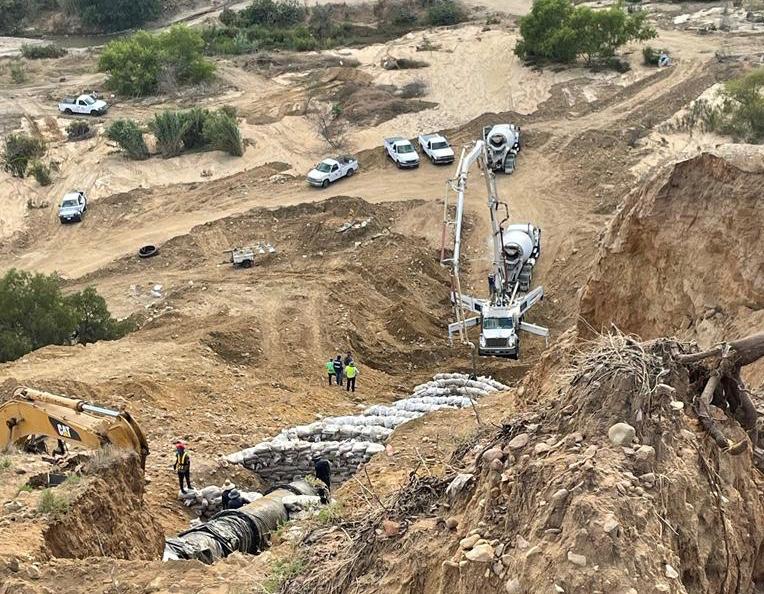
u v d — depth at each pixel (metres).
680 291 17.45
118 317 33.47
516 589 6.25
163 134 48.97
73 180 46.78
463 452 8.69
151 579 10.84
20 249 40.69
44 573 10.99
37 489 13.20
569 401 7.43
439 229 39.50
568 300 33.69
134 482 14.10
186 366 26.67
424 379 28.56
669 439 7.09
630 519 6.28
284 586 8.80
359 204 40.59
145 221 42.16
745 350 8.15
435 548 7.26
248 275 35.88
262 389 26.00
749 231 16.44
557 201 40.78
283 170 46.41
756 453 8.44
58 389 22.70
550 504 6.47
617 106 50.06
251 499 16.61
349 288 34.31
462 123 50.41
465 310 33.47
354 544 8.24
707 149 17.42
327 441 20.08
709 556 7.00
